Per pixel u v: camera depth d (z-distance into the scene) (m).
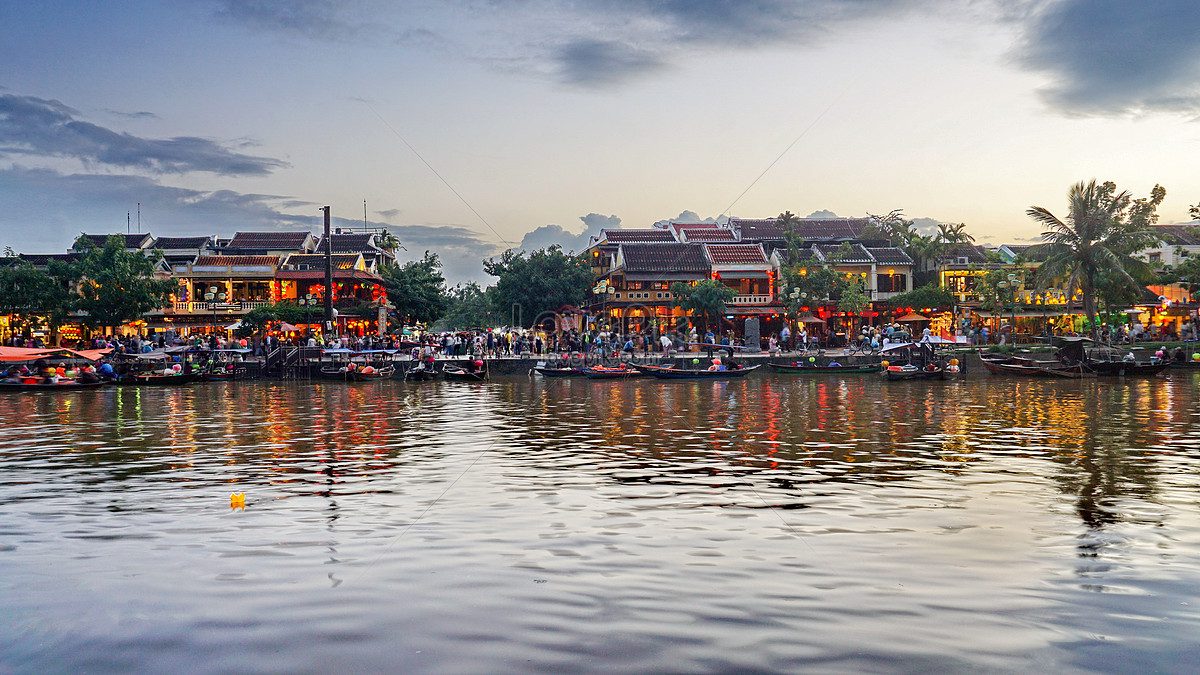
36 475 17.44
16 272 58.03
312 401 36.25
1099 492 15.24
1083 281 57.62
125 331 63.47
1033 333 68.94
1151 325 69.44
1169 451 20.22
